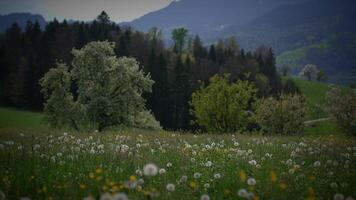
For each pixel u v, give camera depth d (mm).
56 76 47000
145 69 93250
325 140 17766
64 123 46500
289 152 13227
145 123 48562
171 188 7160
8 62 102438
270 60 140625
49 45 104812
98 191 7414
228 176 9172
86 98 47688
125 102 45844
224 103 38938
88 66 46656
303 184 8484
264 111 38344
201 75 112000
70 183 7879
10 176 8250
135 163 10109
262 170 9805
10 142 12555
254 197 6531
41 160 10102
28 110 90000
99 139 15047
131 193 7223
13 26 112688
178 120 91438
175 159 11242
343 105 34312
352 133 33844
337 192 7898
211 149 13195
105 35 120312
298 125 37781
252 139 17219
